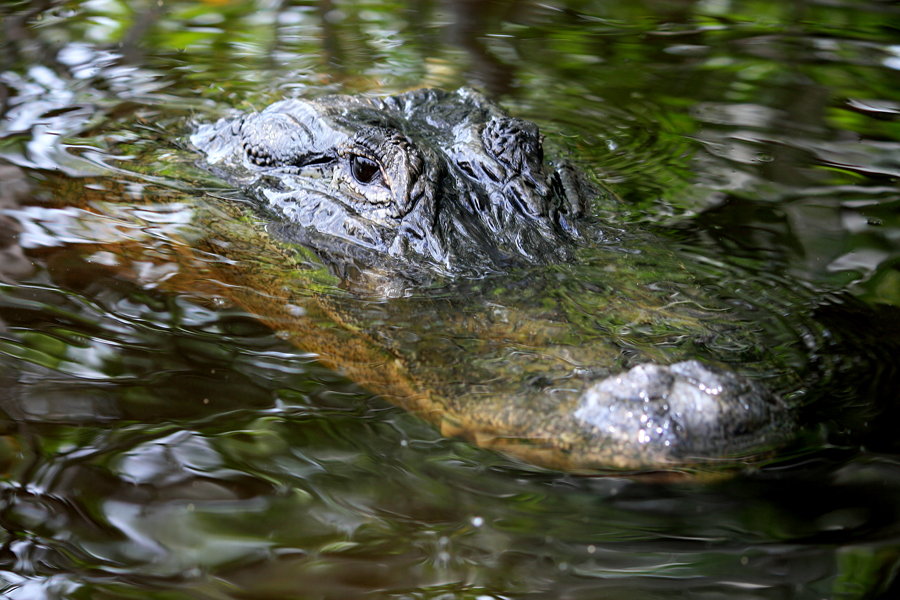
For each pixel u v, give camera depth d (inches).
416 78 474.3
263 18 575.8
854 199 335.9
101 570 170.1
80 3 573.6
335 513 184.4
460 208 270.4
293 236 285.4
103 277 271.6
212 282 268.7
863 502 177.6
